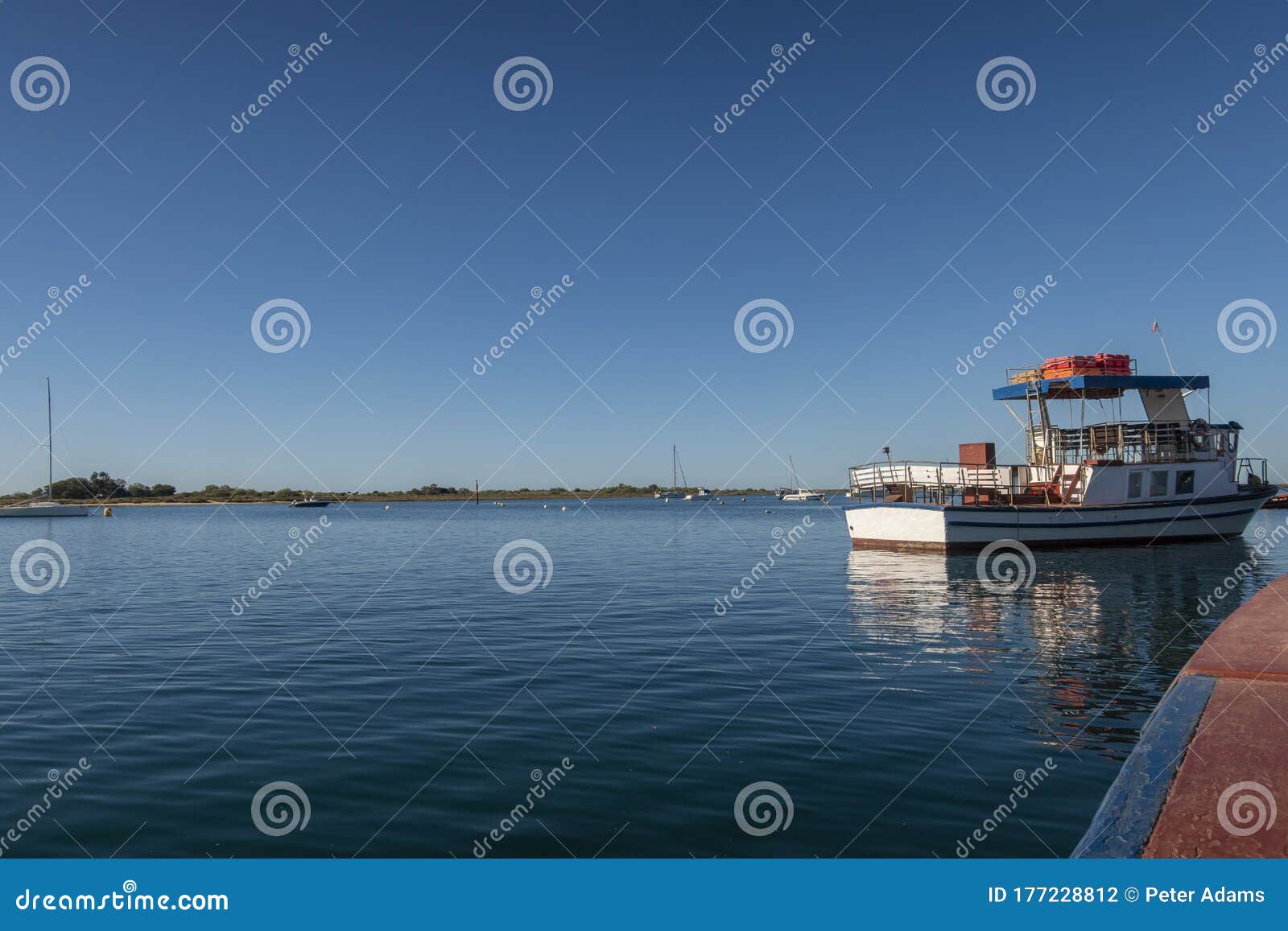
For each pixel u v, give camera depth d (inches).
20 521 3818.9
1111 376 1358.3
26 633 693.3
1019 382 1473.9
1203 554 1290.6
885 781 326.0
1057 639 629.0
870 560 1317.7
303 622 740.7
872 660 557.3
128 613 812.0
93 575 1218.0
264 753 366.3
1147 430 1428.4
